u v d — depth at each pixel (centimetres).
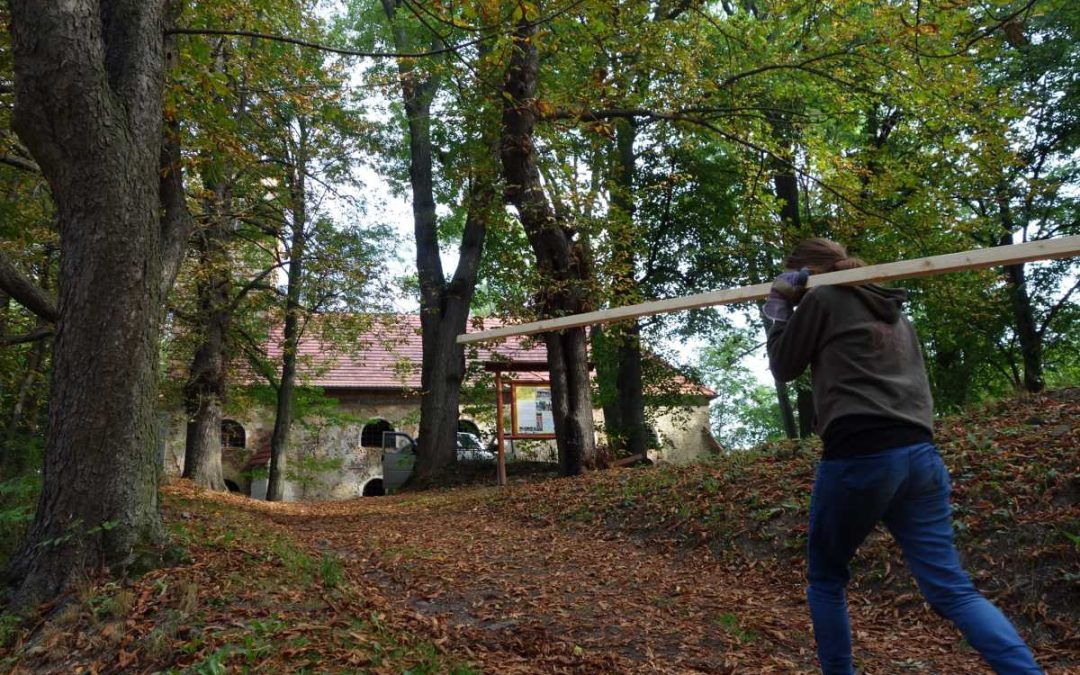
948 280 1727
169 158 656
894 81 1315
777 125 1647
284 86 1211
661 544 740
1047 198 1970
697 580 614
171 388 1661
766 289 344
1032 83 1911
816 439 939
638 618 496
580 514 900
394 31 1825
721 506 760
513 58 1258
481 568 643
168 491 1139
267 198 1641
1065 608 462
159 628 392
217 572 477
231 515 899
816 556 304
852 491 284
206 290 1612
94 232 496
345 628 411
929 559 279
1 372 1362
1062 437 663
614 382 2262
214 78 766
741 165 1617
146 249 512
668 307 395
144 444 502
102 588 448
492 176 1574
